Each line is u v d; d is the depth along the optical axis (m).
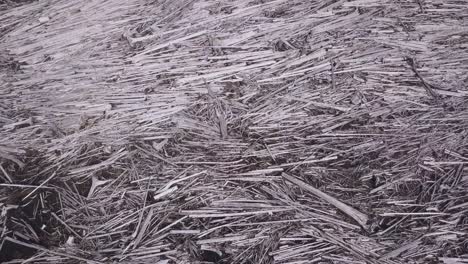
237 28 2.71
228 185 2.12
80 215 2.05
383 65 2.51
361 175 2.13
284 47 2.62
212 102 2.41
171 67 2.55
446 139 2.22
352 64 2.53
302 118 2.35
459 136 2.22
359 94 2.41
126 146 2.28
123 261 1.90
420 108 2.35
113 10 2.80
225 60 2.56
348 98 2.41
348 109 2.36
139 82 2.49
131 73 2.52
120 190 2.12
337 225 1.97
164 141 2.28
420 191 2.06
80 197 2.10
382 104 2.38
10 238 1.97
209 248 1.93
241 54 2.57
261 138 2.28
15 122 2.35
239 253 1.92
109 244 1.96
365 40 2.62
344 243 1.91
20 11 2.81
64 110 2.39
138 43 2.65
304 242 1.93
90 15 2.78
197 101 2.42
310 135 2.27
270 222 1.98
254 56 2.57
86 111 2.39
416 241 1.90
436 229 1.93
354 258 1.87
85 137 2.30
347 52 2.56
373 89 2.43
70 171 2.19
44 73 2.53
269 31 2.69
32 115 2.38
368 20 2.71
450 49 2.56
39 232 2.00
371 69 2.50
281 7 2.80
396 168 2.13
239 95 2.44
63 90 2.46
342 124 2.31
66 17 2.78
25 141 2.29
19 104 2.41
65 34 2.69
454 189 2.05
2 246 1.95
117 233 1.99
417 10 2.76
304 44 2.61
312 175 2.14
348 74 2.49
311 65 2.52
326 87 2.45
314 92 2.43
